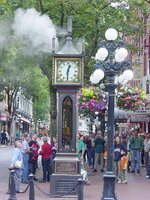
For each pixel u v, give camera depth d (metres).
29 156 24.14
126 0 28.53
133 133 31.59
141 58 46.19
